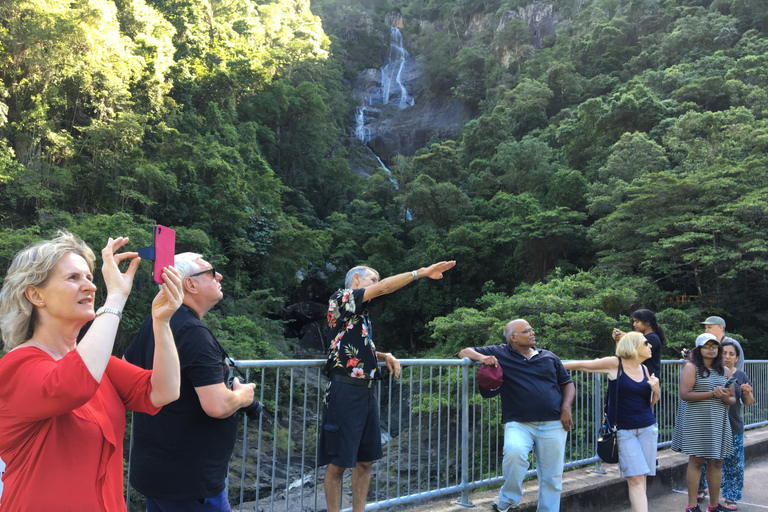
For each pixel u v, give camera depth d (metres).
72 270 1.44
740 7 51.09
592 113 39.75
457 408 3.88
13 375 1.31
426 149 53.59
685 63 45.66
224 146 32.25
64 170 19.28
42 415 1.29
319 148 47.28
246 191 29.83
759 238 19.53
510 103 56.06
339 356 2.76
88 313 1.47
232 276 27.14
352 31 76.25
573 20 67.94
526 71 61.03
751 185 22.42
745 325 21.59
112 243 1.48
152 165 22.30
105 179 21.23
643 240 23.59
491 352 3.80
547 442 3.62
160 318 1.55
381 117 66.31
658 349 4.33
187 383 1.88
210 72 37.69
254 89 43.88
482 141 50.72
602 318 15.05
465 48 69.19
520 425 3.63
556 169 40.69
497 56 69.00
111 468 1.48
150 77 25.95
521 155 41.34
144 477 1.88
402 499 3.46
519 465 3.55
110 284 1.43
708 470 4.40
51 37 19.23
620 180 27.80
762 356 20.38
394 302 34.28
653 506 4.69
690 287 24.78
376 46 75.44
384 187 41.91
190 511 1.88
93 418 1.45
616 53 56.22
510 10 74.81
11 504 1.32
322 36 61.50
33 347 1.38
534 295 17.77
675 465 5.24
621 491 4.61
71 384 1.26
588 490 4.32
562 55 61.06
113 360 1.63
